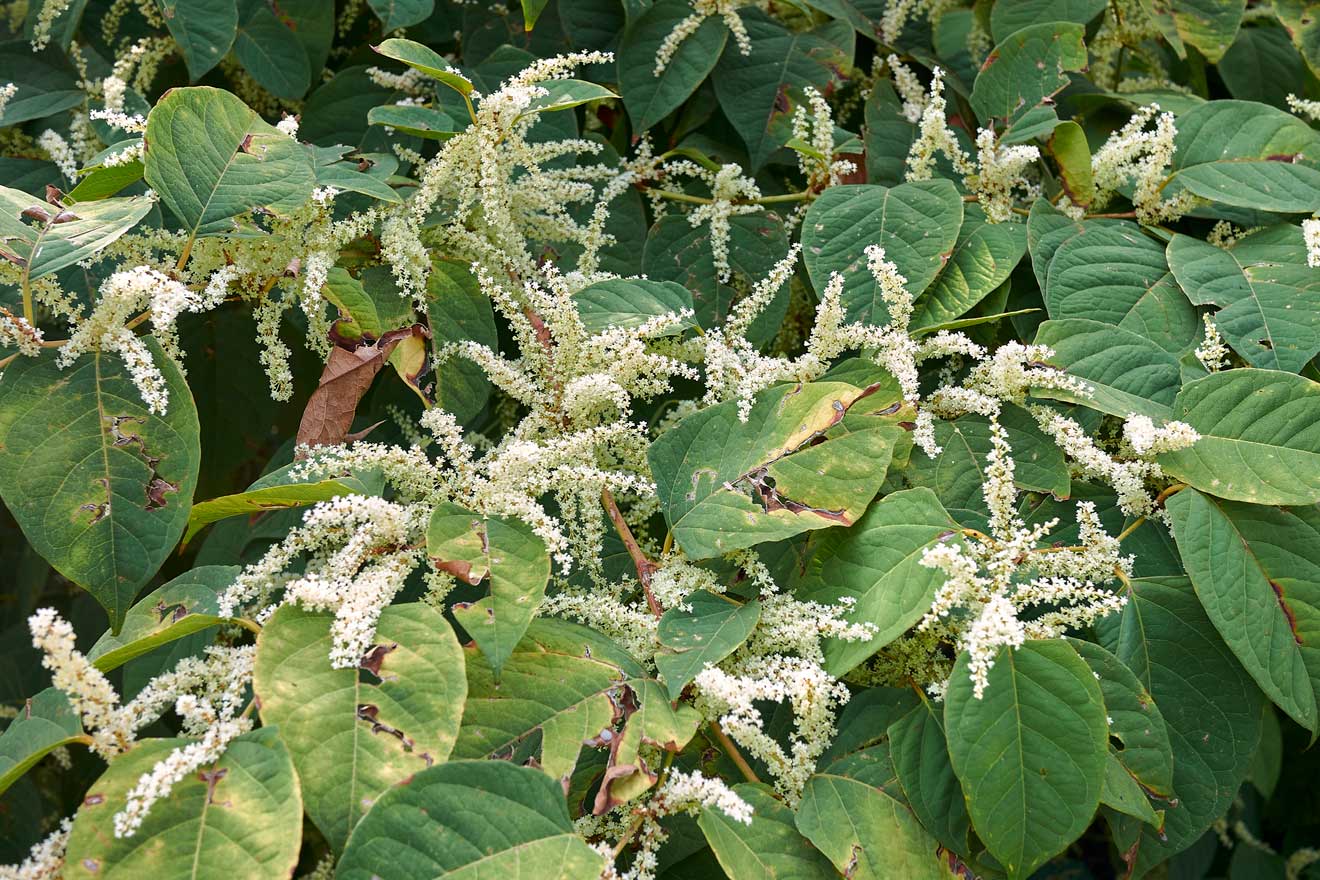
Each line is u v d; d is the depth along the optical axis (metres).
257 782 1.23
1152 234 1.58
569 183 1.57
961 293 1.50
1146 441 1.39
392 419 1.66
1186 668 1.39
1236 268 1.52
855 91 1.78
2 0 1.77
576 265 1.59
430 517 1.33
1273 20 1.90
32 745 1.28
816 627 1.33
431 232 1.54
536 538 1.34
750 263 1.60
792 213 1.64
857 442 1.37
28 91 1.61
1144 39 1.84
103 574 1.33
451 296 1.52
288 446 1.62
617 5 1.69
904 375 1.42
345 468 1.37
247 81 1.73
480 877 1.22
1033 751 1.29
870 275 1.50
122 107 1.54
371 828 1.21
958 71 1.78
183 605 1.35
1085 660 1.35
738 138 1.72
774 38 1.69
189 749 1.23
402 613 1.29
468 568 1.31
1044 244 1.53
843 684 1.37
